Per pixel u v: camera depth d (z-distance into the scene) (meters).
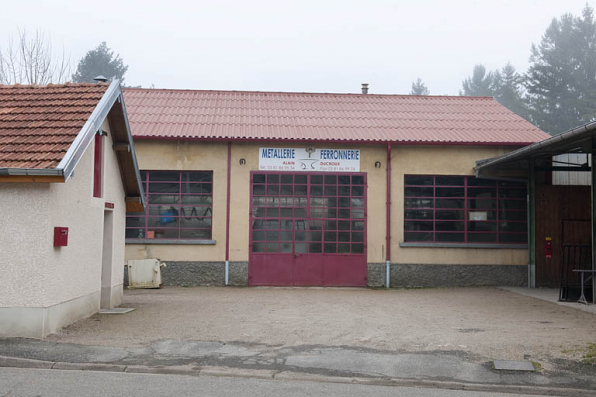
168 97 22.14
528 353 9.15
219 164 18.98
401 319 12.48
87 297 11.67
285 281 18.89
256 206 19.03
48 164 9.18
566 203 18.83
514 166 18.97
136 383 7.42
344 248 19.09
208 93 22.86
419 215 19.36
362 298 16.33
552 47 64.06
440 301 15.61
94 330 10.38
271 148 19.08
